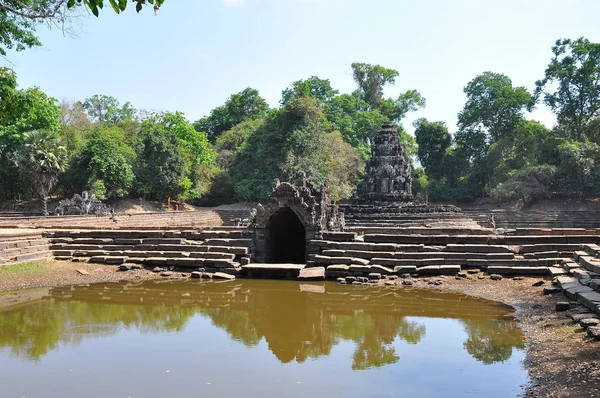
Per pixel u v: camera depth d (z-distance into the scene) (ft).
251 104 319.88
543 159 221.05
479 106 256.73
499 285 56.95
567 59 224.94
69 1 22.89
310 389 28.84
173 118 242.78
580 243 64.03
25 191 209.15
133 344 38.32
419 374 31.14
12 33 65.77
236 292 59.06
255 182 218.79
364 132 273.95
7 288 59.72
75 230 83.92
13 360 34.22
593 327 33.06
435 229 79.20
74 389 28.86
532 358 32.14
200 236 77.25
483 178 254.06
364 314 47.96
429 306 50.55
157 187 210.38
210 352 36.29
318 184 191.52
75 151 200.34
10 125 185.88
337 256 68.44
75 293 58.75
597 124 215.51
